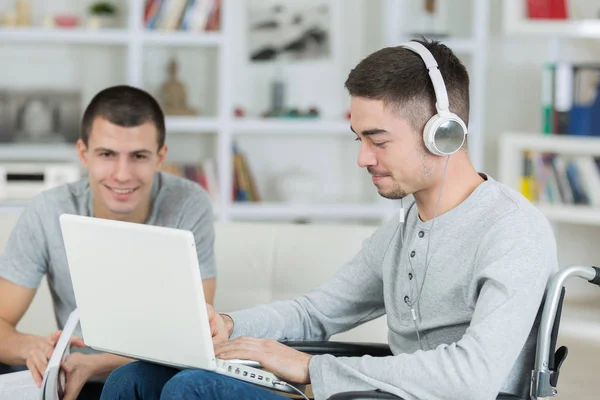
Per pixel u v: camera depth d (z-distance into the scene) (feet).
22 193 17.19
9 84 18.74
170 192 9.59
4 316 9.14
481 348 6.06
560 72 18.17
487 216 6.73
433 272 6.91
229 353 6.82
